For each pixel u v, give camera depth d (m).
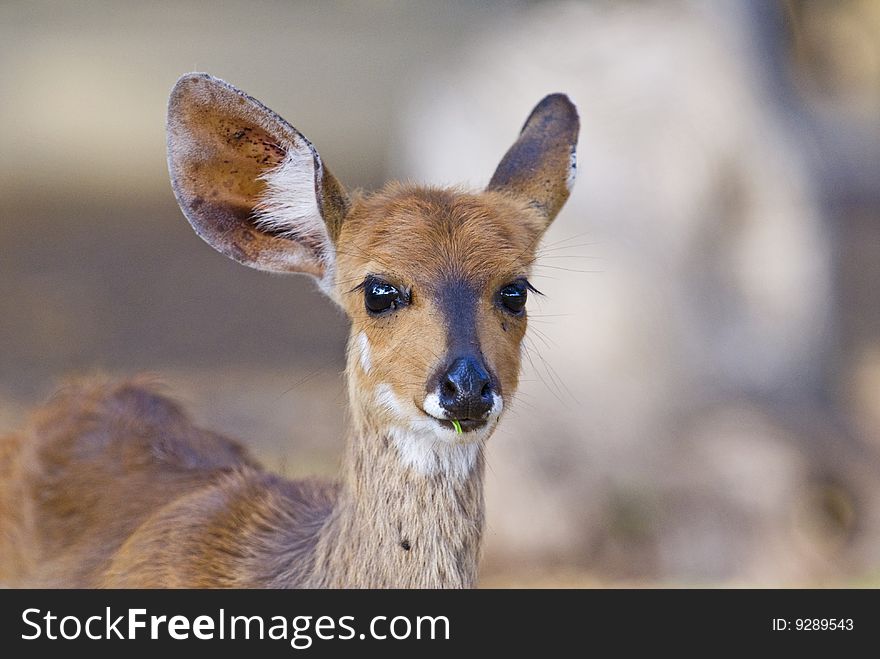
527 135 8.05
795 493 13.69
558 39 14.45
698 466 13.69
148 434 8.81
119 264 23.59
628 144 13.87
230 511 7.78
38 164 31.12
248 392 17.44
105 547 8.25
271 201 7.41
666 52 14.12
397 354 6.77
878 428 14.95
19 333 19.42
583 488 13.61
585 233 13.80
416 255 6.90
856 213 21.89
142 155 32.66
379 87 40.69
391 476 6.86
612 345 13.77
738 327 14.34
